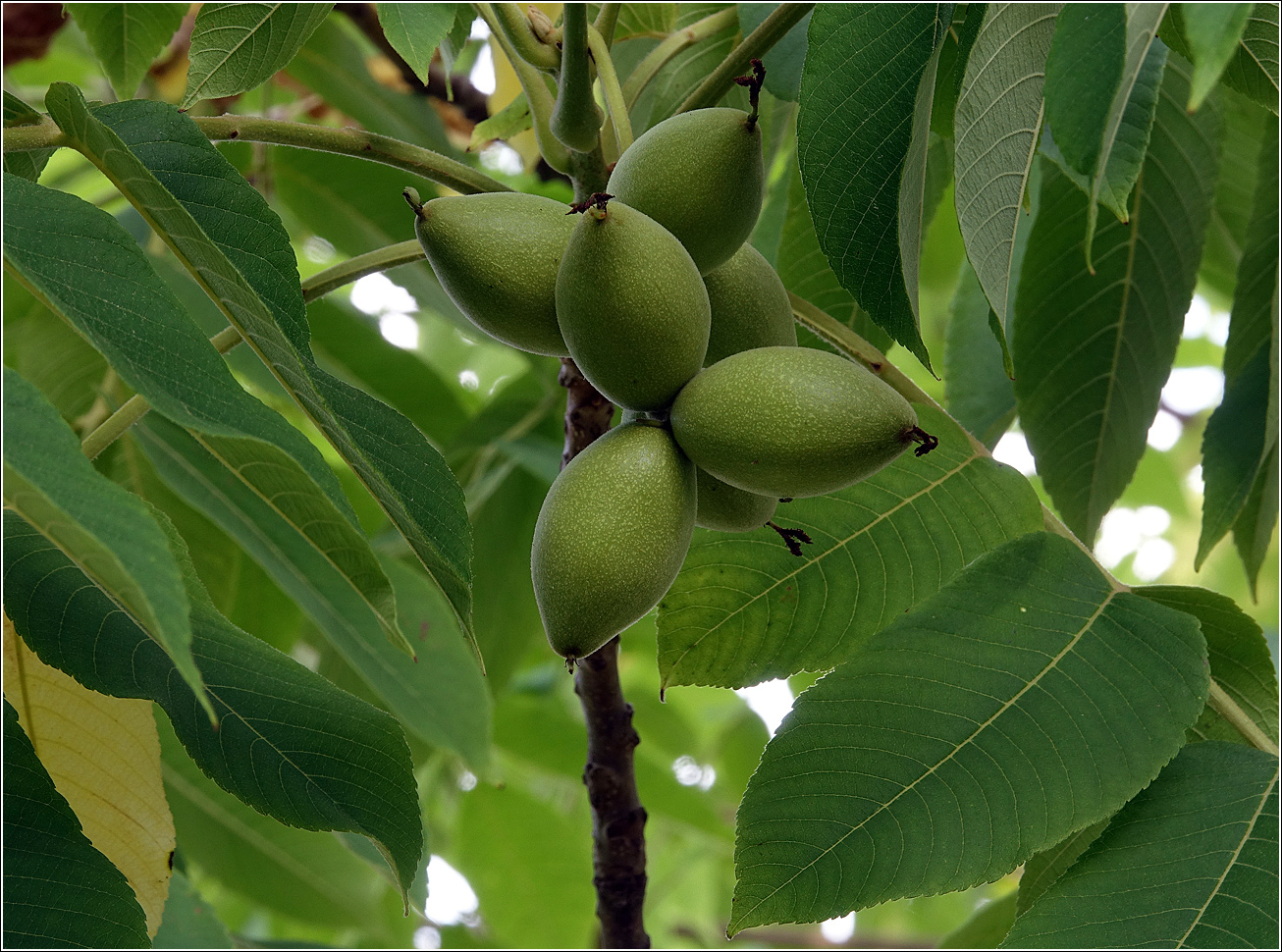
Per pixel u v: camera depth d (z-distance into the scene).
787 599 0.61
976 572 0.58
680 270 0.52
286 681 0.57
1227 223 0.79
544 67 0.58
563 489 0.52
